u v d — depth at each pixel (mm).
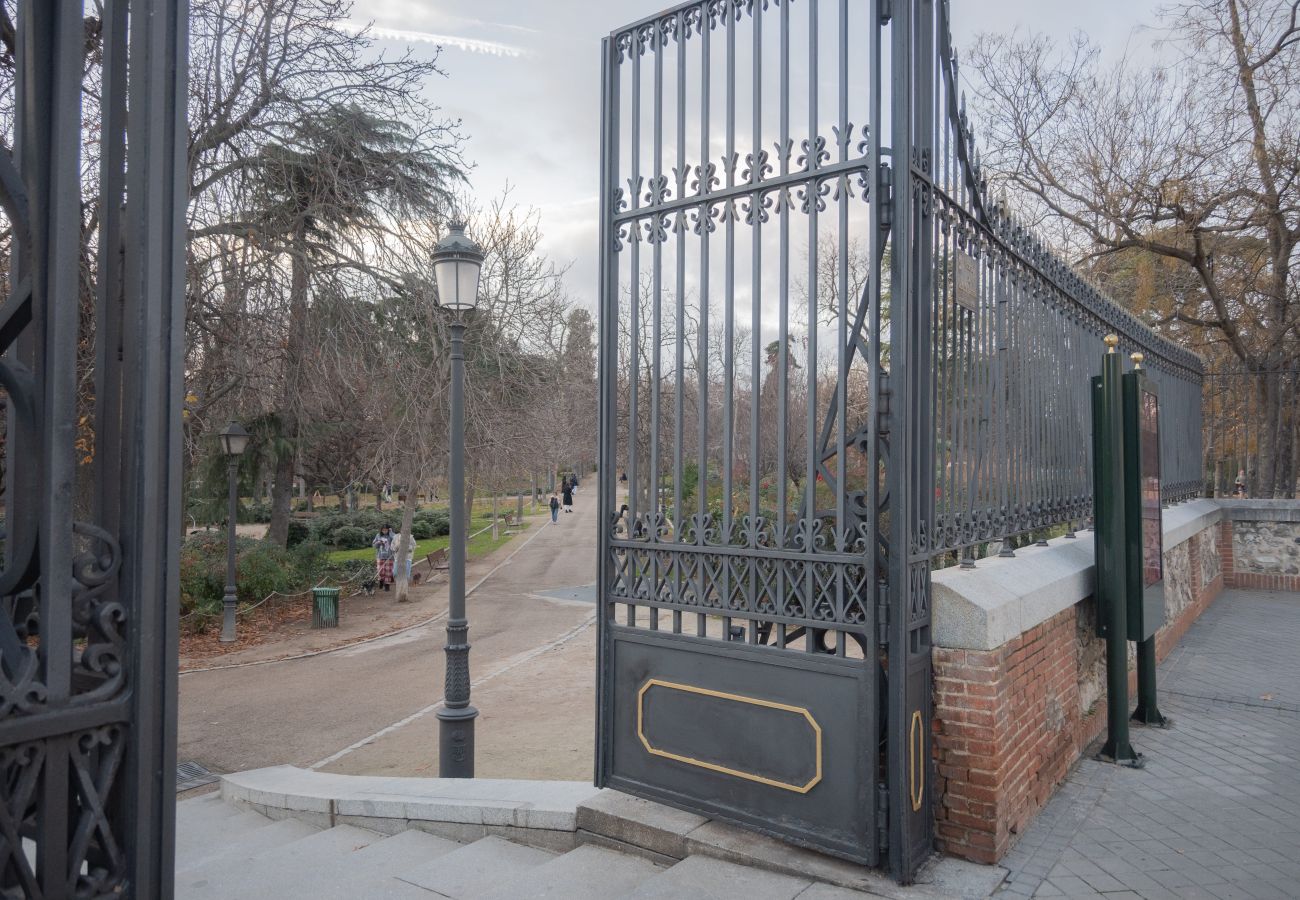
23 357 2139
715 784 4008
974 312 4387
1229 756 5219
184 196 1983
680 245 4199
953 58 4254
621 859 4055
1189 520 9805
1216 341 18719
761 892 3451
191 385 15805
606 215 4578
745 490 4809
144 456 1884
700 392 4094
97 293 1982
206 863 4883
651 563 4293
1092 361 6789
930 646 3820
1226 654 8508
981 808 3699
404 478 21281
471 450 21125
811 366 3729
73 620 1802
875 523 3527
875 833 3504
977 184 4488
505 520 47469
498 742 8570
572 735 8727
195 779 8086
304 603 19469
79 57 1808
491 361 20922
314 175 16781
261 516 35875
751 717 3875
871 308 3584
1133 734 5715
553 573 25125
